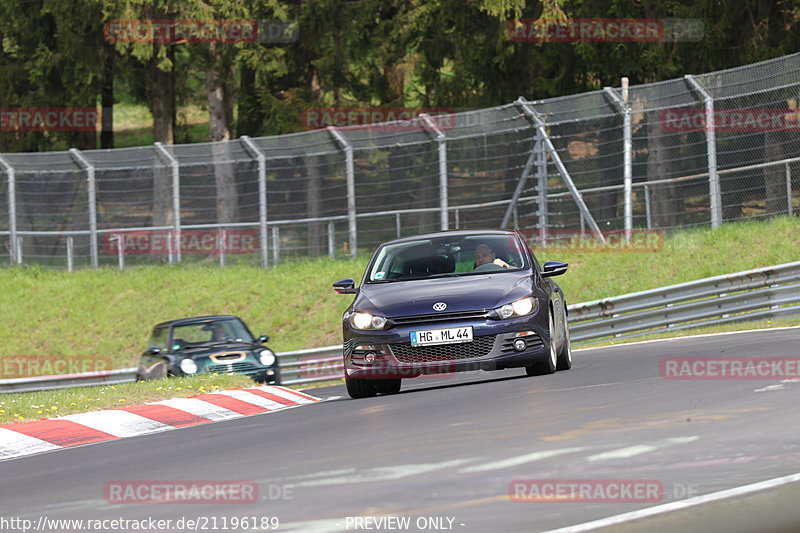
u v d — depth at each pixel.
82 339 98.19
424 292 38.09
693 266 78.06
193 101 162.00
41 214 111.94
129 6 123.00
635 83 119.50
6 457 31.59
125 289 103.75
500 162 92.62
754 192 81.44
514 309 37.16
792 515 12.94
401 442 22.55
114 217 109.25
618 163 88.56
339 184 100.06
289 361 73.31
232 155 101.88
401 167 96.88
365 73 136.88
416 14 124.06
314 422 30.38
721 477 15.95
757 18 115.25
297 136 98.81
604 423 22.25
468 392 34.09
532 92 124.75
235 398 42.03
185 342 62.91
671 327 66.25
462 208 91.44
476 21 124.25
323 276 96.31
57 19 131.50
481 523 14.12
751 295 63.25
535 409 26.25
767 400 23.69
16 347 98.62
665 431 20.45
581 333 69.69
